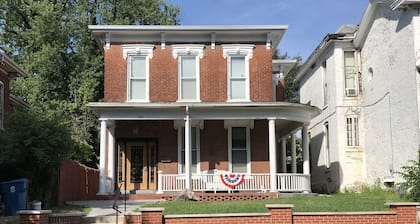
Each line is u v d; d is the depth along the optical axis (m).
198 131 24.50
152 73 24.27
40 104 34.44
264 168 24.47
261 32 24.52
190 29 24.06
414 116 19.94
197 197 21.05
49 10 35.09
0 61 21.17
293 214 13.67
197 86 24.28
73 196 22.09
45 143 17.78
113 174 23.12
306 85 32.88
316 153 29.92
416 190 17.19
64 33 36.09
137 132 24.48
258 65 24.58
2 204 16.50
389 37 22.38
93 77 36.47
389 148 22.42
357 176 25.31
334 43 26.23
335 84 26.09
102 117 22.36
